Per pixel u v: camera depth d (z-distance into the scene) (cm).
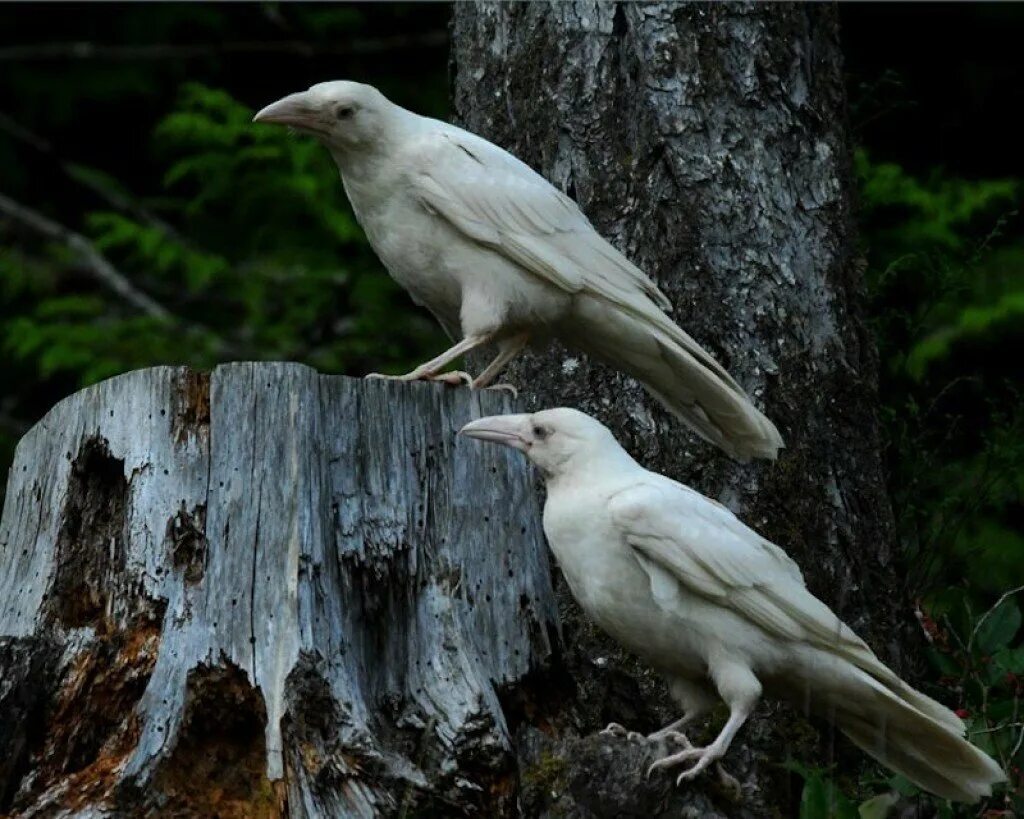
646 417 1110
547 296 1007
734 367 1103
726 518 870
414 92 2022
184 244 1864
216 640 850
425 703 861
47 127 2069
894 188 1588
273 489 868
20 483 948
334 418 887
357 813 816
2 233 1914
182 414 891
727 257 1121
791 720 1024
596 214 1145
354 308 1864
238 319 1933
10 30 2053
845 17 2019
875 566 1099
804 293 1125
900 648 1088
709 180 1130
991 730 959
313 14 2039
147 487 882
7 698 873
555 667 920
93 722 866
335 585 862
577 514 872
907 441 1221
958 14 2005
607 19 1166
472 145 1014
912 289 1459
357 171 1019
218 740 848
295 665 834
